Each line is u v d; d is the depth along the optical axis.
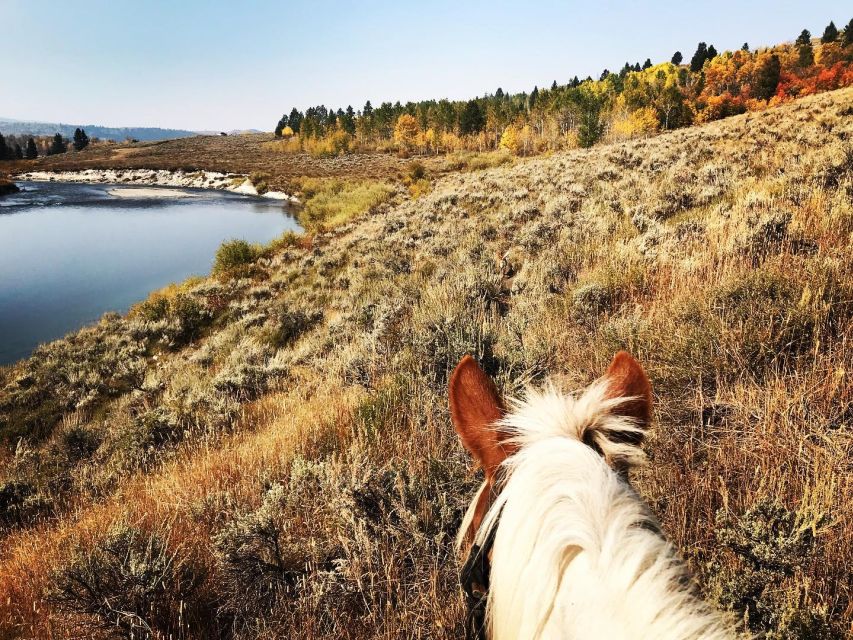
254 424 6.45
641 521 0.75
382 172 61.19
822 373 3.13
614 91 94.56
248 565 2.66
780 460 2.59
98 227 36.38
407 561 2.64
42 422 10.33
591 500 0.74
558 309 6.08
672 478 2.61
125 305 19.84
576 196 13.69
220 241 31.61
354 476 2.96
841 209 5.40
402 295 9.36
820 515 1.82
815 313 3.48
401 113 113.44
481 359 4.52
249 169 75.81
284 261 21.02
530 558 0.73
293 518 3.13
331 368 7.21
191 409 7.45
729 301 4.20
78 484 6.25
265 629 2.42
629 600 0.61
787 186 7.87
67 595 2.66
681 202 9.79
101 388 11.45
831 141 12.09
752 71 110.12
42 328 17.31
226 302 16.59
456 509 2.82
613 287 5.96
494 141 91.19
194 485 4.18
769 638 1.59
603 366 4.20
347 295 12.52
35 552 3.99
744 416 2.97
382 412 4.58
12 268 25.23
